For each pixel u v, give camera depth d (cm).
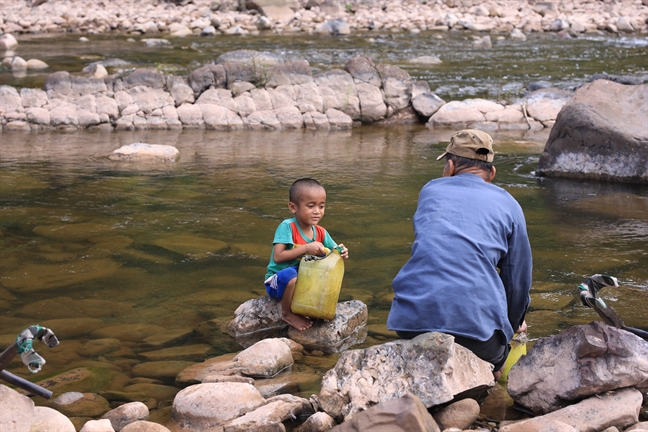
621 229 557
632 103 750
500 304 304
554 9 2150
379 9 2164
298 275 380
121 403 308
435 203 321
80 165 761
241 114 1008
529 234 543
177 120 993
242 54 1439
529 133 988
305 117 1015
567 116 731
